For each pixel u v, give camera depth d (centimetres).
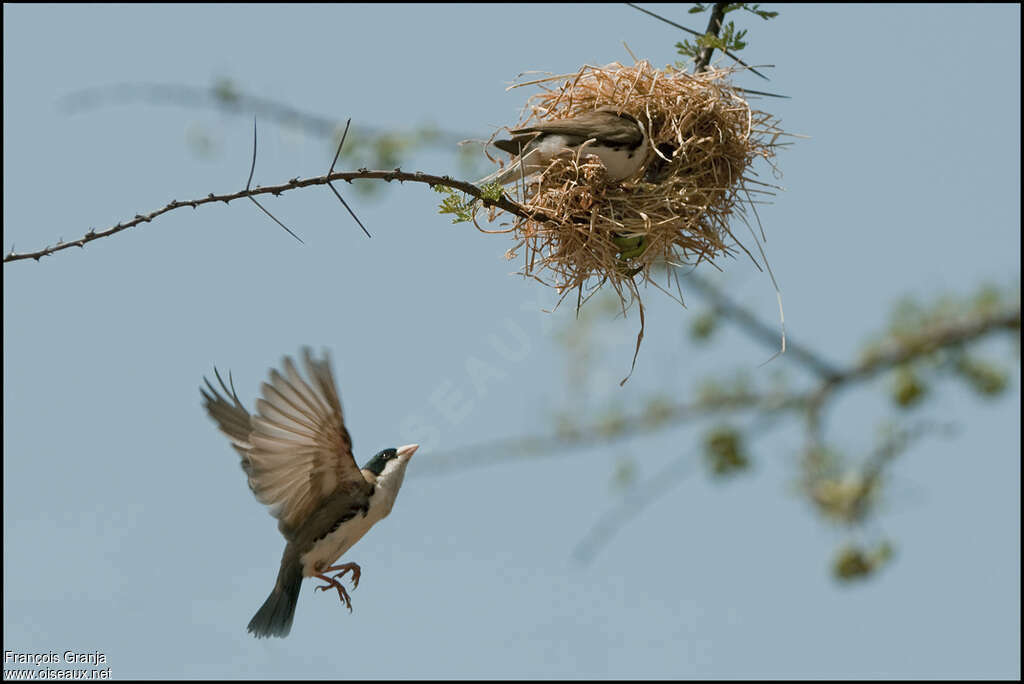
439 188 1023
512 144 1150
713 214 1169
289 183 963
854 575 1625
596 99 1191
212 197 956
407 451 1119
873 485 1645
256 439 1031
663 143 1167
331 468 1062
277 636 1056
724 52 1172
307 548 1072
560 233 1130
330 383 1012
